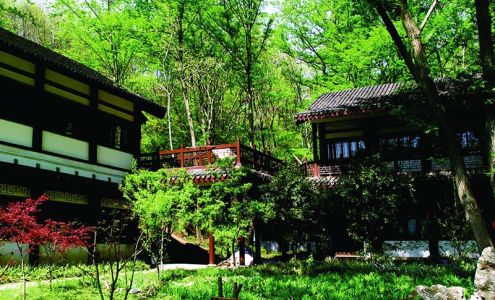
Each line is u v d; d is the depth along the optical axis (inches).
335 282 496.4
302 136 1379.2
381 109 735.1
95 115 735.1
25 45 666.8
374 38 883.4
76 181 644.7
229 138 1365.7
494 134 516.1
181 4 1019.3
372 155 680.4
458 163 505.7
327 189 676.1
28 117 610.9
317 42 1157.7
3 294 412.2
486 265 331.9
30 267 551.2
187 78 1168.8
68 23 1112.2
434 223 705.6
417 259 699.4
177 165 792.3
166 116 1318.9
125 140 818.2
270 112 1477.6
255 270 612.1
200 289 458.6
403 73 1063.6
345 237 748.0
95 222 703.1
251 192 754.8
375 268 589.0
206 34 1149.1
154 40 1091.9
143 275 572.4
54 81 665.0
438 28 838.5
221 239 628.1
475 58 787.4
